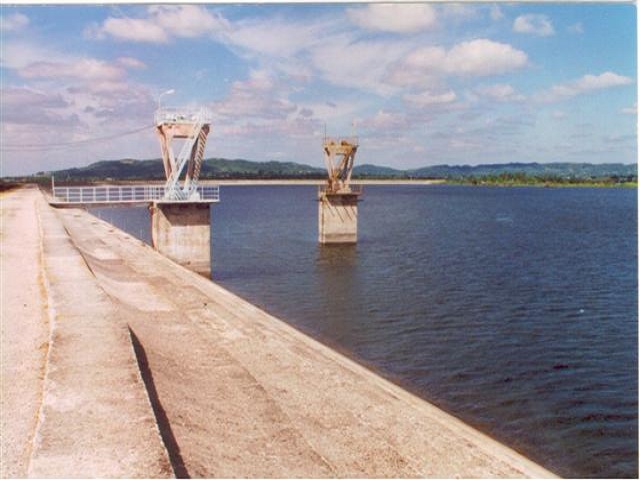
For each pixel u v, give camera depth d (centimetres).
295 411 1272
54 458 694
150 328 1759
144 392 902
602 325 2864
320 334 2748
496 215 10550
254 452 991
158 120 4625
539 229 7875
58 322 1296
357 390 1488
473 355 2389
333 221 6241
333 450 1083
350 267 4794
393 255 5450
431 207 13250
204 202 4578
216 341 1788
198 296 2516
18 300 1644
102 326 1265
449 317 3041
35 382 1032
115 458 696
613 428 1708
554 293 3634
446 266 4766
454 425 1476
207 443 948
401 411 1370
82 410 831
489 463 1133
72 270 1972
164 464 685
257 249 6044
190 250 4584
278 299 3600
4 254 2470
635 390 2003
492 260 5078
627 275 4281
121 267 3092
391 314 3131
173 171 4647
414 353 2420
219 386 1327
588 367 2247
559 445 1599
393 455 1108
